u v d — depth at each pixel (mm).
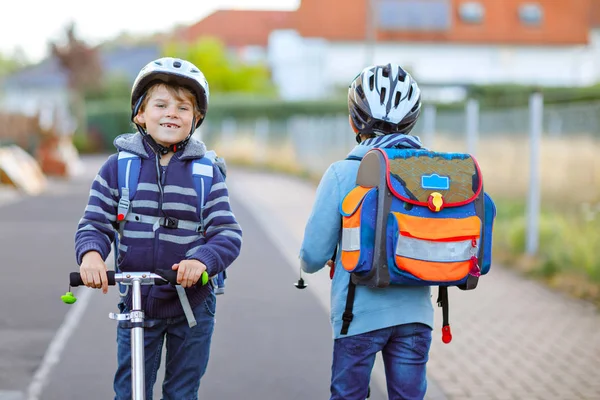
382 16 70062
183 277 3756
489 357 7355
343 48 69812
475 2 72062
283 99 46094
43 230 16344
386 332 4066
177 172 4078
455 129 18156
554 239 11844
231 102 45031
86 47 76125
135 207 4043
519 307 9359
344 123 25625
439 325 8539
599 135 11469
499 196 15961
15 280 11023
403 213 3951
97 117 62156
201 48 67062
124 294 4105
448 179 4020
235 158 44094
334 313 4160
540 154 13742
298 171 33281
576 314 9000
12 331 8305
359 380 4102
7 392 6410
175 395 4176
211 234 4082
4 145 33531
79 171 37812
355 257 3943
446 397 6262
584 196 11852
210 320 4195
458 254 3977
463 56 71000
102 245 3910
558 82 72062
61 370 6996
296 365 7160
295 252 13859
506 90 28312
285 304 9680
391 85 4211
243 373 6906
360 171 4031
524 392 6379
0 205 21625
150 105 4055
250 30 96375
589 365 7086
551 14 72500
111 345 7809
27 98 105375
